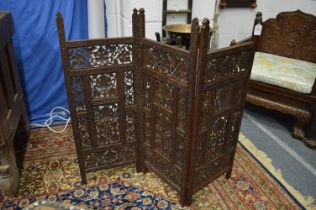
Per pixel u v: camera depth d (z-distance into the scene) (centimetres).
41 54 203
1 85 145
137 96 141
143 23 121
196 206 145
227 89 125
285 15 229
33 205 143
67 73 125
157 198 150
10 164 144
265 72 207
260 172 171
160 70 121
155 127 141
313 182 164
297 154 190
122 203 146
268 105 212
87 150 148
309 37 222
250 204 147
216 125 132
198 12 202
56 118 223
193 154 126
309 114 196
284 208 144
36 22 192
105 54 127
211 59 107
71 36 203
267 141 204
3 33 150
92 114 140
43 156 181
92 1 192
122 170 171
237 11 254
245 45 120
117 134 152
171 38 178
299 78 197
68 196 150
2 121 137
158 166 152
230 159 158
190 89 110
